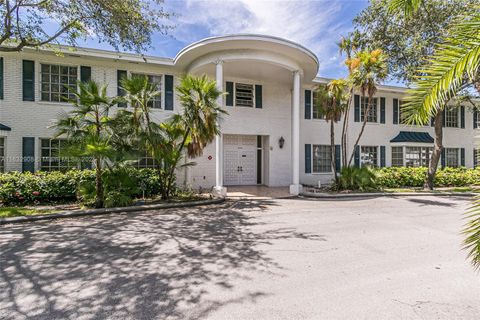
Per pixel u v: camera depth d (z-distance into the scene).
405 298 3.02
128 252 4.47
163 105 12.38
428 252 4.50
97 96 7.60
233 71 12.45
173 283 3.38
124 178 8.44
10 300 2.98
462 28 2.28
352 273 3.67
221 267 3.87
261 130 13.91
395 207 8.62
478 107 17.00
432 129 17.47
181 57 11.06
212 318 2.64
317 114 15.14
